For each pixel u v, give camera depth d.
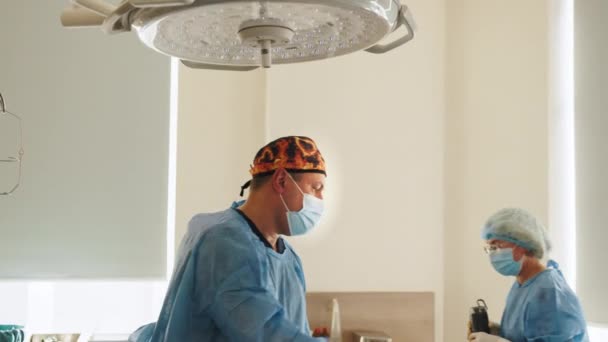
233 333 1.34
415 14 3.02
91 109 2.91
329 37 0.99
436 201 3.00
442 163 3.01
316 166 1.56
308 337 1.31
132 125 2.93
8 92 2.86
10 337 2.34
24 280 2.82
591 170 2.49
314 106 2.90
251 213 1.56
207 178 3.02
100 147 2.90
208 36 0.97
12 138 2.86
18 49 2.88
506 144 2.81
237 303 1.34
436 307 2.98
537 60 2.69
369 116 2.95
